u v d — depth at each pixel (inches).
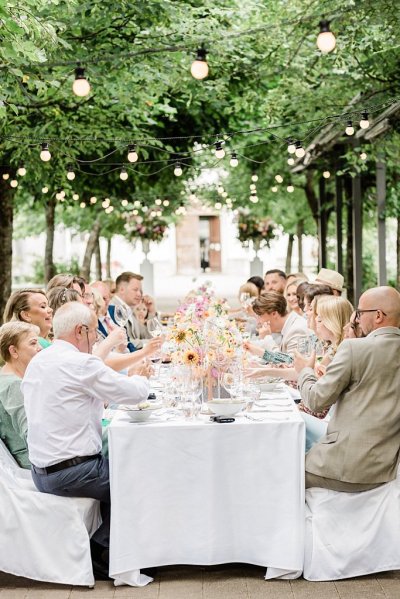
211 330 198.2
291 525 181.2
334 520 181.8
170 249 1640.0
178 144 597.6
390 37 357.7
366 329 187.5
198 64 193.8
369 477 181.5
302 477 181.9
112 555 178.9
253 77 466.9
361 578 181.3
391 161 478.9
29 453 185.8
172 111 464.1
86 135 426.6
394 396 183.2
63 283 270.1
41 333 232.2
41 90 316.2
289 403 204.4
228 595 173.2
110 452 179.9
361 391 183.8
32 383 185.3
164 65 361.1
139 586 179.0
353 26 346.3
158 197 685.3
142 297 364.5
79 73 194.5
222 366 198.7
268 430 181.3
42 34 272.8
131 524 179.9
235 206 781.9
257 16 413.7
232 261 1680.6
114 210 705.0
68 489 181.5
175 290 1279.5
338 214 666.8
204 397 199.3
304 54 413.7
